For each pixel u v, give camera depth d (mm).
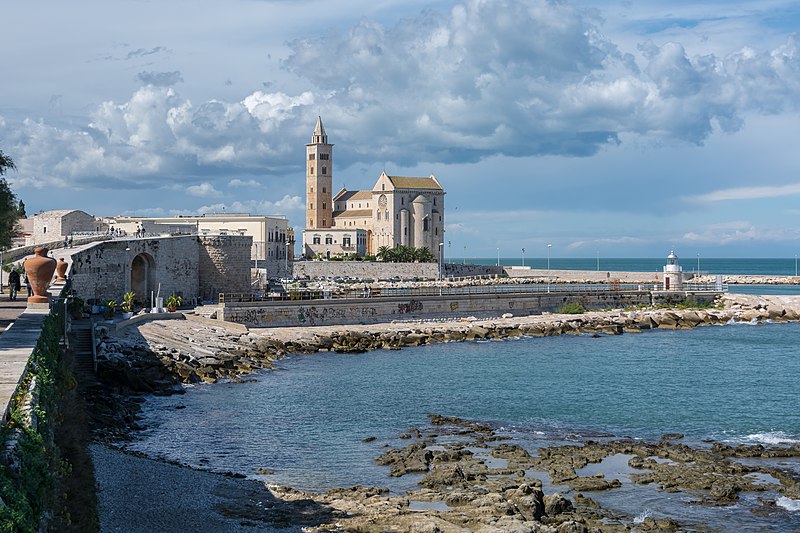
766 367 89312
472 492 39719
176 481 40781
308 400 66875
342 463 47438
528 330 119875
